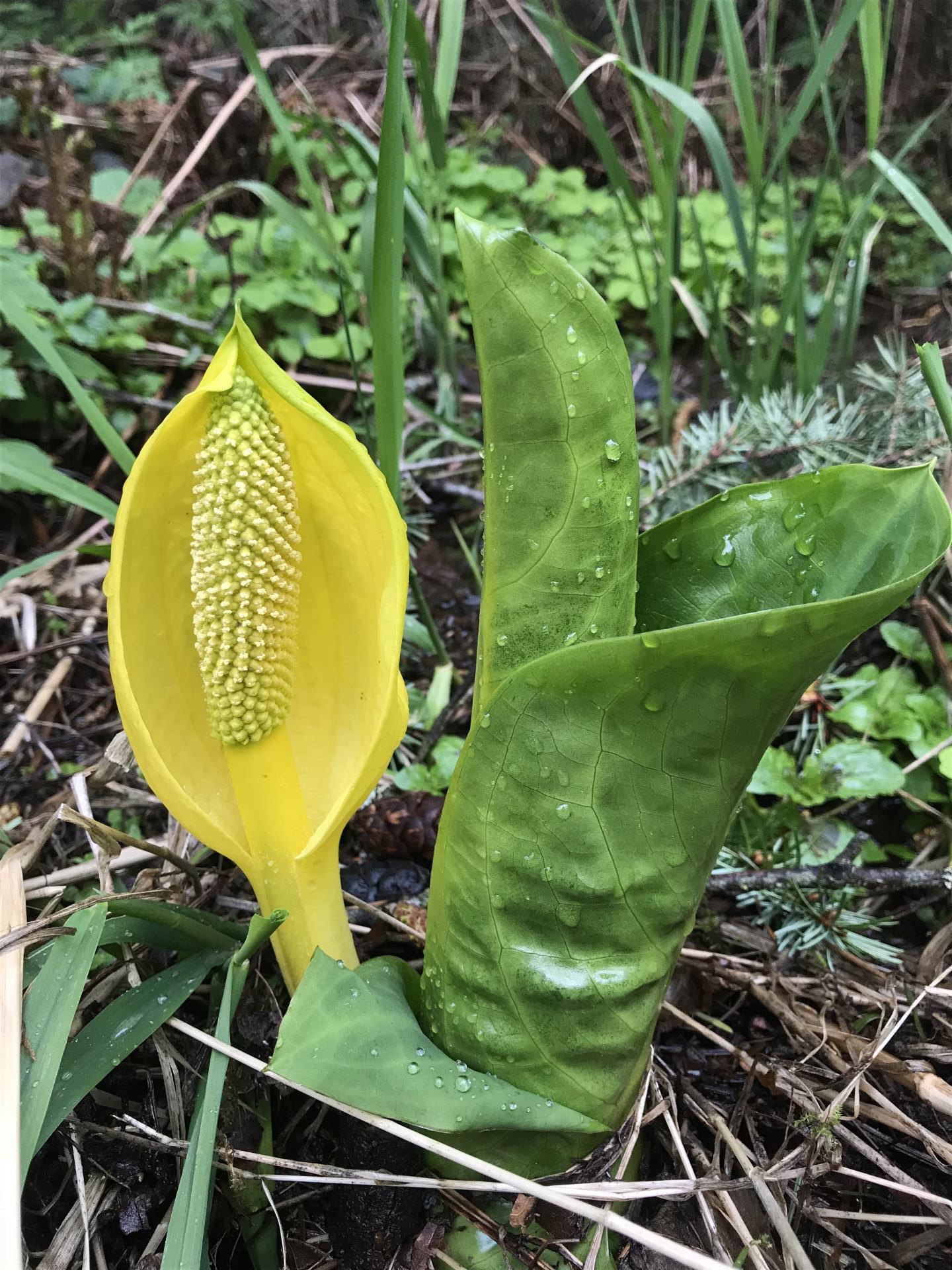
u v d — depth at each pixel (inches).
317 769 10.3
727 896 14.7
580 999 8.0
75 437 24.1
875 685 17.3
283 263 26.7
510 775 7.5
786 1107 11.8
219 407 7.8
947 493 15.7
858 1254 10.6
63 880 12.6
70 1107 9.0
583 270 29.7
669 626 9.0
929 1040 12.7
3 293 14.6
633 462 7.8
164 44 35.1
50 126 27.5
